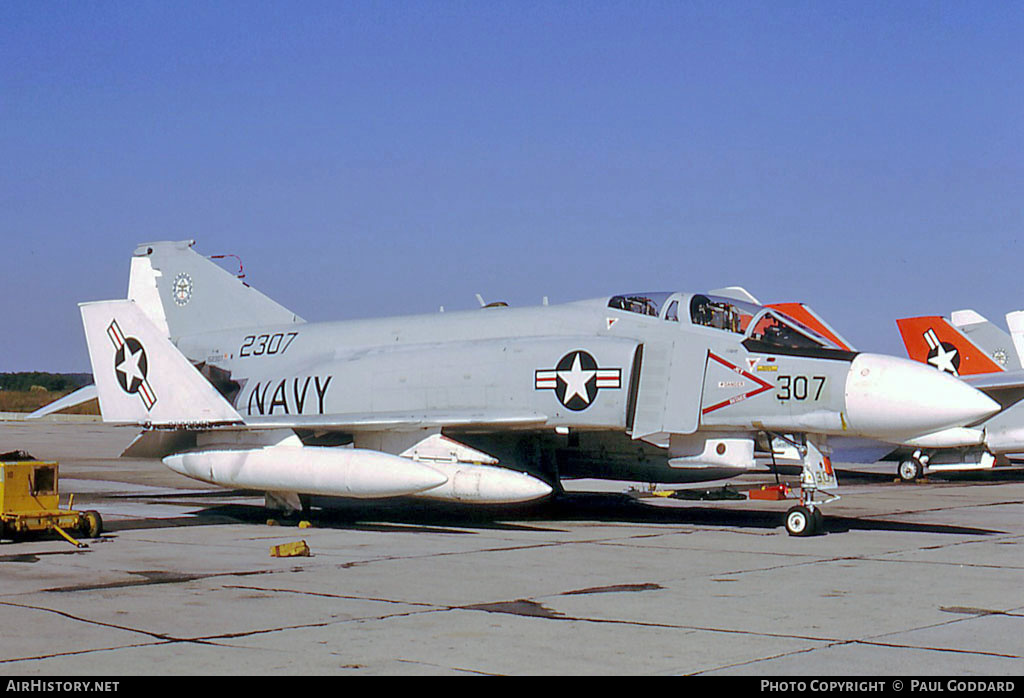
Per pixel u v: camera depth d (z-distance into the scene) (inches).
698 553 443.5
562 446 620.1
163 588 351.3
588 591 346.3
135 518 587.8
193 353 750.5
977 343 1160.2
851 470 1141.1
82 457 1250.6
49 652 257.1
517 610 312.7
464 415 548.1
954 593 343.6
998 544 475.2
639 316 557.9
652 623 293.4
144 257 815.1
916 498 752.3
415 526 551.5
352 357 641.6
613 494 793.6
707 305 545.3
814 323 616.7
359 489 521.7
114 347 574.9
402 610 312.2
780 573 386.6
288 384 648.4
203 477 574.6
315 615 304.3
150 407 563.8
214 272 786.8
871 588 353.4
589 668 243.1
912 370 485.1
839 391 491.5
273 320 759.7
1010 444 951.6
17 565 403.5
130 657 252.2
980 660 250.4
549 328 583.5
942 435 824.3
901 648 262.8
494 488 517.7
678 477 606.9
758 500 745.0
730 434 533.3
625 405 529.7
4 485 469.7
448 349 597.9
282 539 492.1
